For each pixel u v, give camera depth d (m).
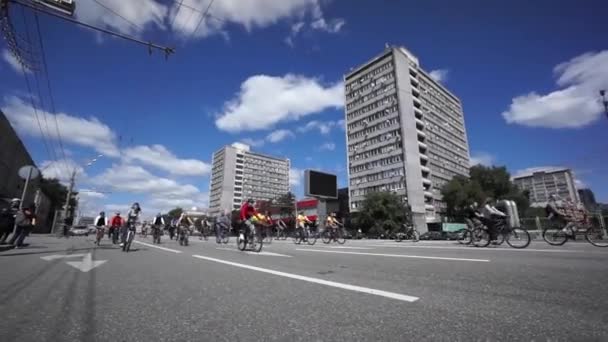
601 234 10.08
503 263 5.60
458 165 86.56
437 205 72.88
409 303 3.13
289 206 64.19
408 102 71.50
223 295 3.62
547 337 2.17
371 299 3.32
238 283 4.32
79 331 2.44
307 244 15.61
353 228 55.59
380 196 52.81
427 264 5.84
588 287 3.58
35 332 2.41
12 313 2.94
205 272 5.37
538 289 3.55
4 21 7.73
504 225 10.33
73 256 8.53
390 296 3.43
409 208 54.84
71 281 4.59
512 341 2.11
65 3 8.01
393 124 70.19
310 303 3.21
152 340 2.25
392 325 2.50
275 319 2.71
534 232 17.91
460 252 8.08
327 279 4.53
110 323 2.64
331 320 2.66
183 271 5.52
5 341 2.21
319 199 51.28
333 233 17.38
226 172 123.81
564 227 10.80
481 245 11.10
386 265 5.89
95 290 3.96
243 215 11.15
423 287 3.84
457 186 59.16
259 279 4.62
